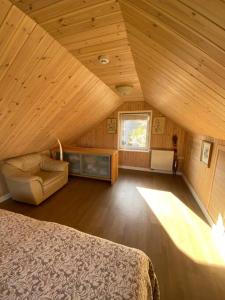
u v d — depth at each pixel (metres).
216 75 1.01
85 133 5.24
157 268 1.65
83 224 2.33
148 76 2.05
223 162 2.14
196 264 1.70
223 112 1.46
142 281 0.86
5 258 0.97
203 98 1.52
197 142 3.36
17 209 2.70
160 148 4.62
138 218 2.49
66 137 4.15
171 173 4.56
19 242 1.10
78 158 4.12
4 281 0.84
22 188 2.72
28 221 1.34
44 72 1.64
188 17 0.70
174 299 1.37
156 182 3.94
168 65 1.38
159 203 2.96
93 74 2.25
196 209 2.79
